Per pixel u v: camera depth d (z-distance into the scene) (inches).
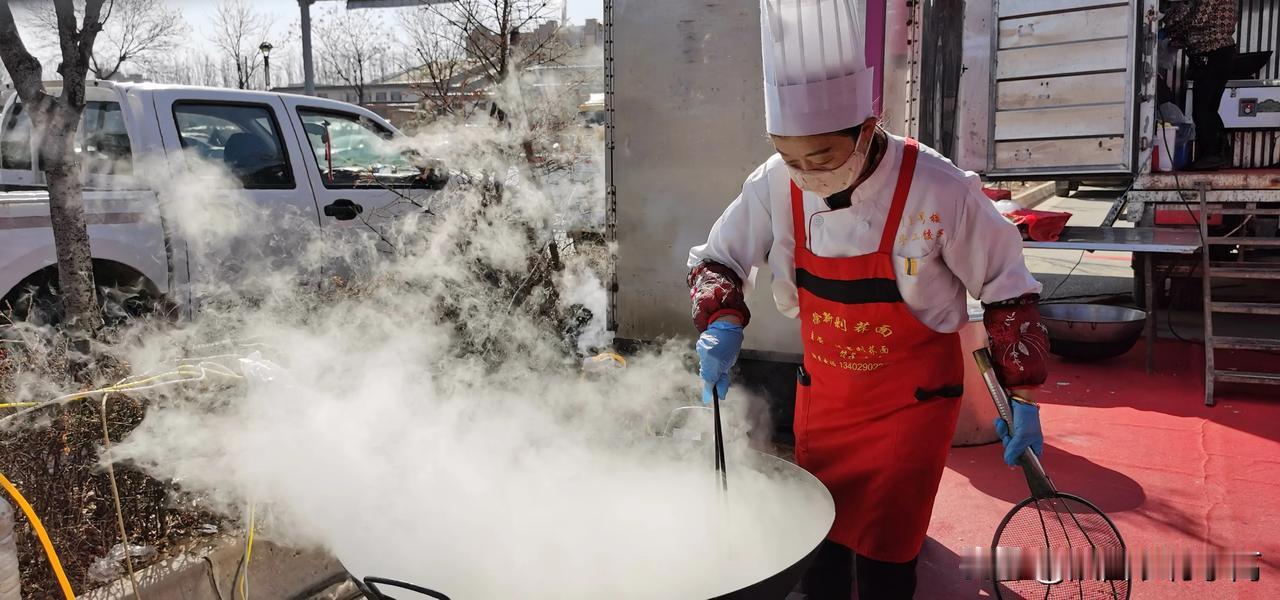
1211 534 121.8
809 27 65.5
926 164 74.2
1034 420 75.4
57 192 114.0
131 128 183.2
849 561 88.7
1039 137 251.8
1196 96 261.9
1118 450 155.0
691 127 158.6
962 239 74.8
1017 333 74.7
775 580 62.1
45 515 85.6
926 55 245.8
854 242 76.7
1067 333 207.5
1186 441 158.9
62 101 113.7
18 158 211.5
